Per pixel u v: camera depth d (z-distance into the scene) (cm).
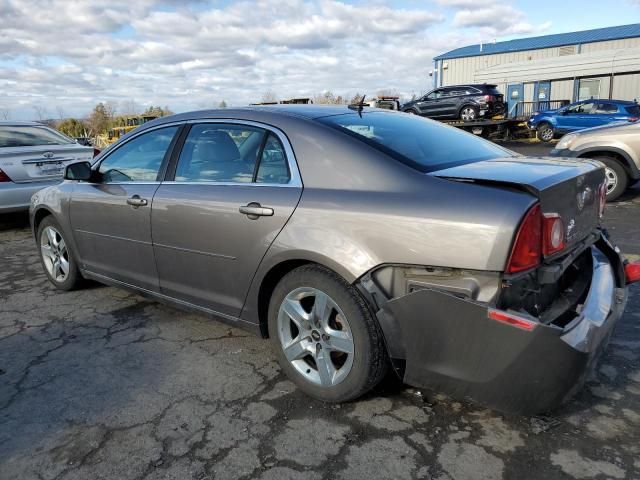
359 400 282
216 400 288
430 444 245
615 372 301
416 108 2308
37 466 239
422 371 242
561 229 232
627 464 227
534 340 212
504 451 238
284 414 273
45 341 371
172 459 241
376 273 247
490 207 223
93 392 301
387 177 257
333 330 270
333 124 294
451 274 229
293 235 272
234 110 331
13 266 571
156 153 365
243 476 228
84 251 429
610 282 277
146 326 391
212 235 313
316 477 226
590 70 2612
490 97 2147
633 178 789
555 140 2233
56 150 725
